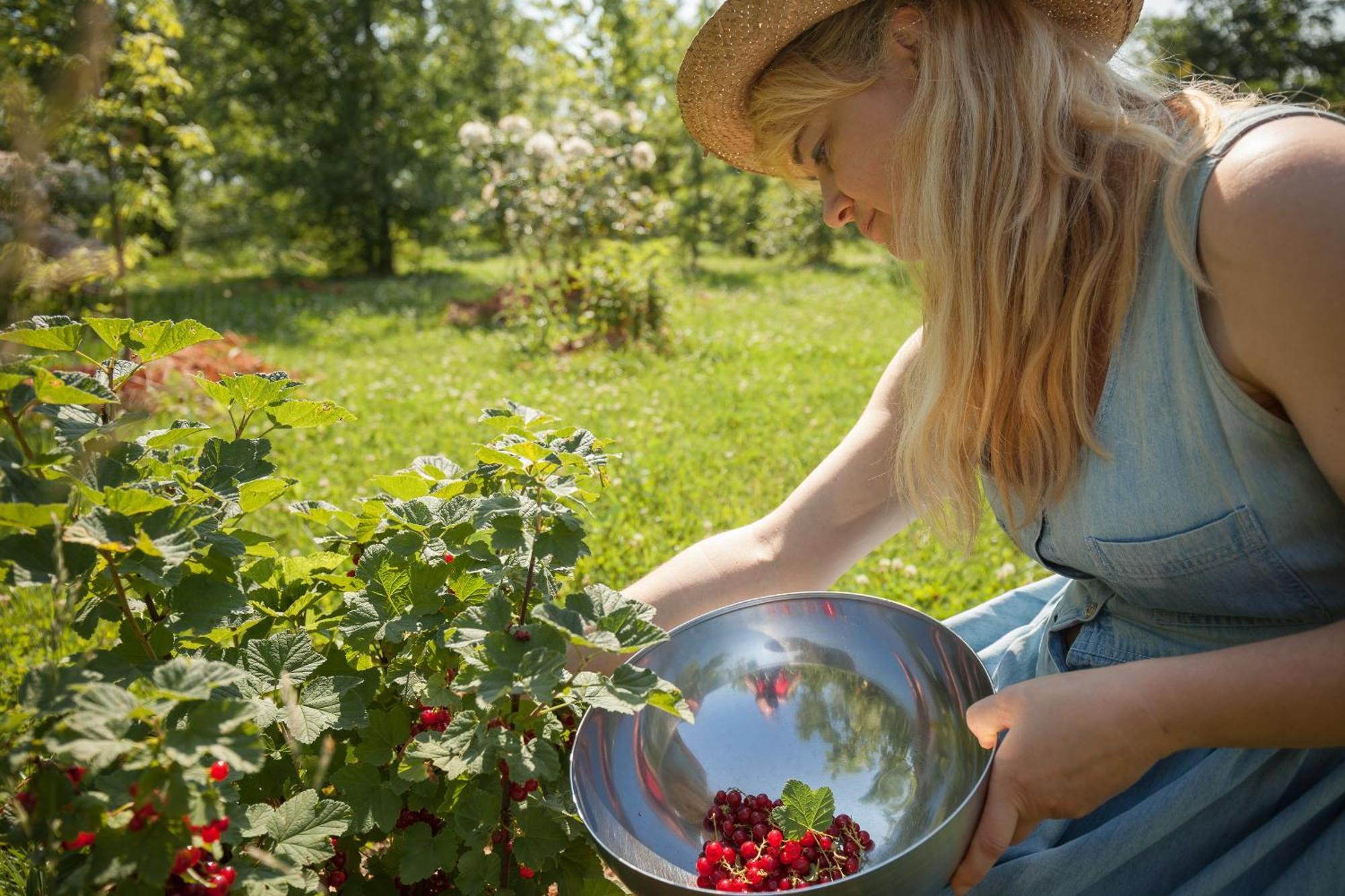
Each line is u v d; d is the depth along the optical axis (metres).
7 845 1.28
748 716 1.43
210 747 0.88
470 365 7.80
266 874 1.04
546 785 1.41
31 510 0.92
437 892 1.43
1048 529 1.28
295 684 1.24
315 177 18.41
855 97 1.21
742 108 1.42
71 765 1.01
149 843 0.90
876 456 1.58
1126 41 1.30
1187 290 1.03
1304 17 22.77
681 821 1.31
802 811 1.20
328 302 13.07
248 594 1.39
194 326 1.18
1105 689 1.00
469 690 1.24
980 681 1.30
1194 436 1.07
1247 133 0.99
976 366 1.19
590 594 1.21
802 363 7.38
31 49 3.01
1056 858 1.20
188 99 19.30
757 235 20.73
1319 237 0.90
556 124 10.82
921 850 0.99
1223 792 1.16
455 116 20.86
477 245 24.52
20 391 1.01
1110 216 1.08
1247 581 1.12
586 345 8.23
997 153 1.10
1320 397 0.93
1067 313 1.12
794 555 1.62
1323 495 1.04
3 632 2.36
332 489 3.89
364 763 1.28
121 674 1.03
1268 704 0.94
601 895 1.38
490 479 1.50
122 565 0.99
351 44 19.12
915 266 1.21
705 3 18.61
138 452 1.17
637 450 4.67
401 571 1.33
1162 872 1.19
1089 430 1.15
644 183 17.67
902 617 1.42
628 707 1.10
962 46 1.11
